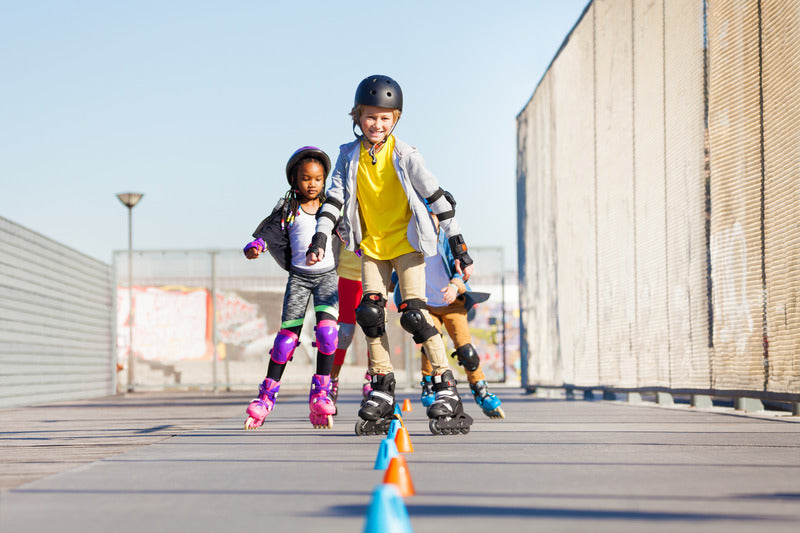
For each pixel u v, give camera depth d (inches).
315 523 148.9
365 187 332.5
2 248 756.6
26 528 148.0
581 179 765.3
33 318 840.9
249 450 281.3
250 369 1254.9
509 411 530.9
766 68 432.8
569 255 807.7
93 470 227.8
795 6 400.5
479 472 213.6
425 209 328.8
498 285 1264.8
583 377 764.6
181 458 256.5
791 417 445.7
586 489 183.9
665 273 574.2
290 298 387.5
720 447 278.4
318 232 335.6
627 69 641.0
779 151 420.2
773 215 429.1
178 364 1244.5
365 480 203.9
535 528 139.9
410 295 334.6
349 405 657.0
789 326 413.4
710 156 501.0
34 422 481.1
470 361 429.1
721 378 493.0
